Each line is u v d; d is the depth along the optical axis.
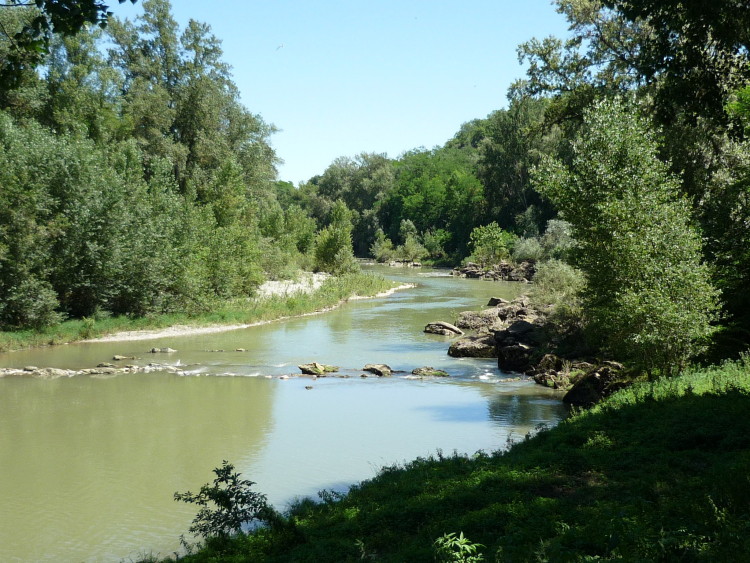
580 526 7.58
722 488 7.96
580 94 32.41
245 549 8.72
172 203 40.03
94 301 34.31
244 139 60.97
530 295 34.06
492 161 90.62
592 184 19.06
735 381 14.64
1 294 29.53
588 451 11.16
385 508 9.36
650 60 15.45
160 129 52.69
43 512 11.69
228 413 18.69
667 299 16.64
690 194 27.86
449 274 82.25
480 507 8.98
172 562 8.72
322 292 49.66
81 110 43.28
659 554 5.99
